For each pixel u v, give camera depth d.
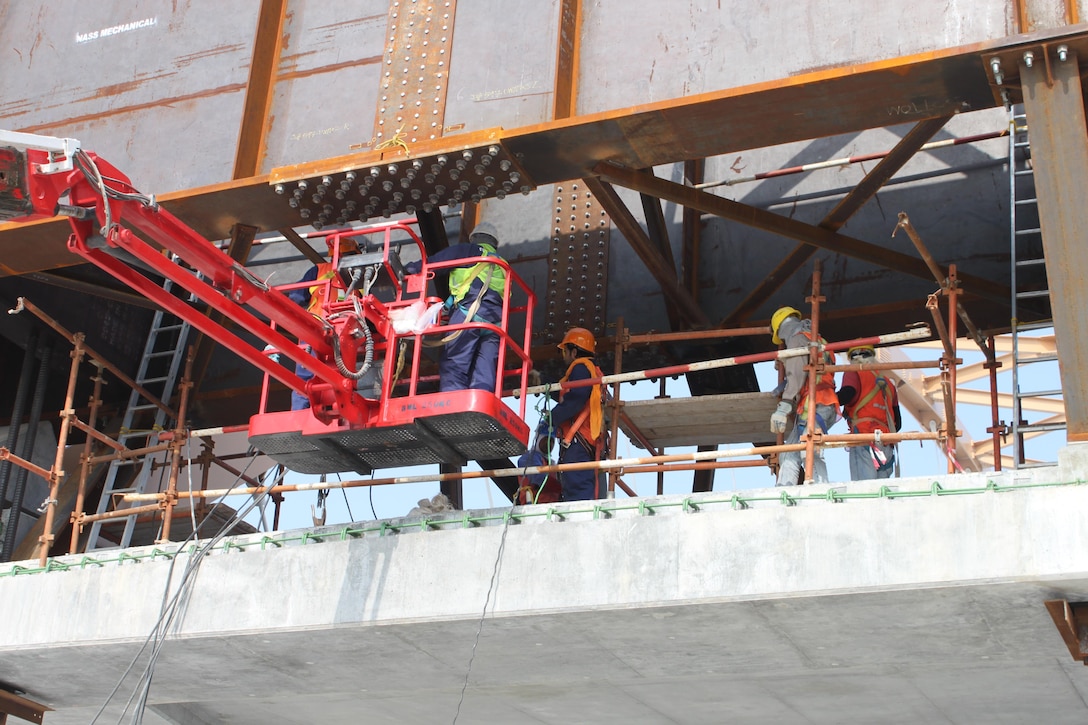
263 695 12.85
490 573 10.21
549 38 11.91
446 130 11.99
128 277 9.27
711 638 10.25
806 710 12.49
